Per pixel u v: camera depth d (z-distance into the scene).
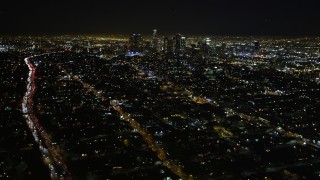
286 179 196.62
